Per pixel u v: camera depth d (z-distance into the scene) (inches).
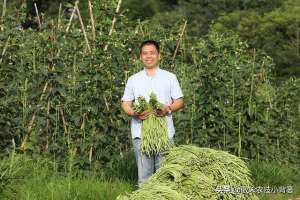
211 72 360.8
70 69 339.0
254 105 366.0
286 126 408.8
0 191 267.6
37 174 300.2
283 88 423.8
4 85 346.3
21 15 371.6
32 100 339.0
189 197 234.5
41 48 345.7
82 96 329.7
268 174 343.3
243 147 362.9
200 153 255.3
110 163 324.2
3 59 350.0
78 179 296.2
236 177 252.4
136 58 377.1
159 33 410.3
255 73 382.0
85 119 328.8
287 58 997.8
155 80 265.6
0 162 294.4
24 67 345.4
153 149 261.1
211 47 369.4
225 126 358.6
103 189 282.0
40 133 332.5
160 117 261.4
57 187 277.7
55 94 333.7
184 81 382.0
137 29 386.9
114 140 330.6
